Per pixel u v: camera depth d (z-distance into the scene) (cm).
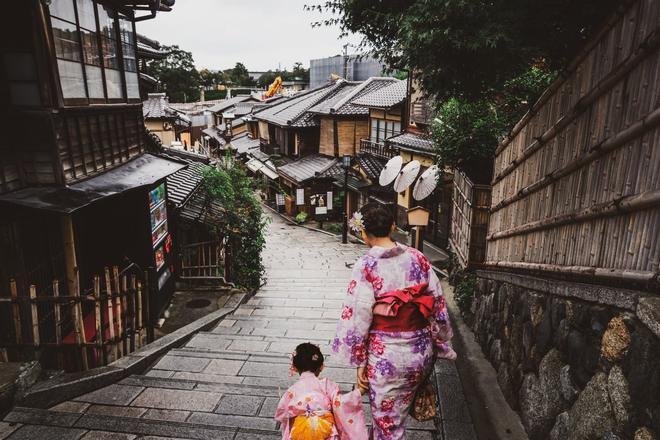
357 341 264
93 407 465
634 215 266
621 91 289
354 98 2714
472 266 909
